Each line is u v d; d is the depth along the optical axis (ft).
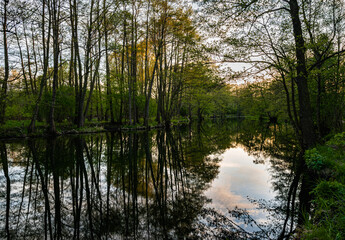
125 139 53.11
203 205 16.53
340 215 11.66
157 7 73.61
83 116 69.77
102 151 37.83
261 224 13.64
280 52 25.52
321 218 12.85
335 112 37.37
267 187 20.57
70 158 32.04
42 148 39.22
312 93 38.99
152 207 16.24
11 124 57.06
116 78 79.05
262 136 64.85
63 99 67.51
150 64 112.57
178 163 30.50
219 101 173.78
